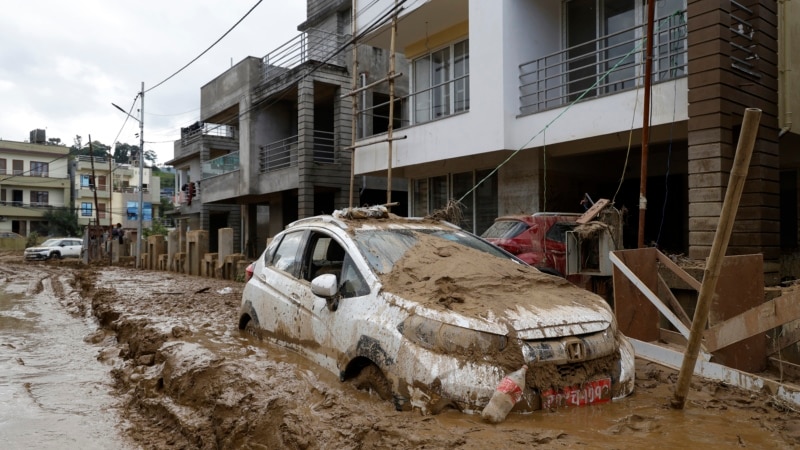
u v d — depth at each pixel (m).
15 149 56.38
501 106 12.35
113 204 62.50
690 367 3.70
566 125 11.50
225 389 4.57
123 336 8.14
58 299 14.59
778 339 5.39
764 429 3.50
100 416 5.01
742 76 9.30
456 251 5.10
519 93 12.57
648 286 5.86
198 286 16.12
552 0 13.08
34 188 57.34
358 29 16.03
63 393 5.71
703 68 9.09
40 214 56.59
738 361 5.14
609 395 3.92
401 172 16.69
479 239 5.86
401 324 3.96
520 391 3.50
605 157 14.34
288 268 5.92
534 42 12.78
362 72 20.72
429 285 4.30
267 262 6.46
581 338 3.88
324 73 20.11
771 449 3.20
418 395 3.67
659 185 14.38
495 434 3.24
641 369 4.92
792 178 13.20
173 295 13.11
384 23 14.51
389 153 13.81
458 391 3.56
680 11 9.59
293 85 20.62
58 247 36.03
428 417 3.52
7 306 13.11
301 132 19.97
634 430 3.42
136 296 12.70
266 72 22.91
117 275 21.83
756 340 5.33
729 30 9.10
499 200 14.03
